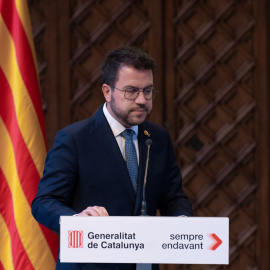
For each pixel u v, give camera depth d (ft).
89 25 51.49
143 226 20.16
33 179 37.29
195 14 52.03
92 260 20.08
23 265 36.63
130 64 24.26
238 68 52.16
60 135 26.48
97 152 26.00
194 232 20.16
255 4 51.93
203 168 52.01
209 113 52.08
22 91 37.99
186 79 52.06
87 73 51.52
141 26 51.72
